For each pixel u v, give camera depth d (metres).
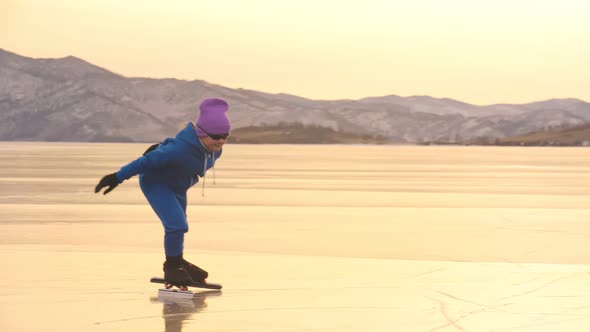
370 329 9.27
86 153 121.69
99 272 13.11
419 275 13.07
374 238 18.30
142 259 14.56
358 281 12.48
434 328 9.32
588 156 138.12
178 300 10.95
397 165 79.50
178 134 12.12
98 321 9.62
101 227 19.98
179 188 12.20
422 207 27.33
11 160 82.12
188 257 15.06
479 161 99.88
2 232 18.86
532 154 159.25
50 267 13.58
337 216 23.67
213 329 9.23
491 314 10.09
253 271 13.43
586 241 17.83
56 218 22.31
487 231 19.88
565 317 9.95
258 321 9.66
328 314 10.05
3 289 11.62
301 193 34.34
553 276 13.02
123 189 35.59
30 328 9.23
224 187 38.78
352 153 155.75
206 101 12.01
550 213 25.19
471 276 12.98
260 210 25.64
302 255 15.41
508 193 35.62
